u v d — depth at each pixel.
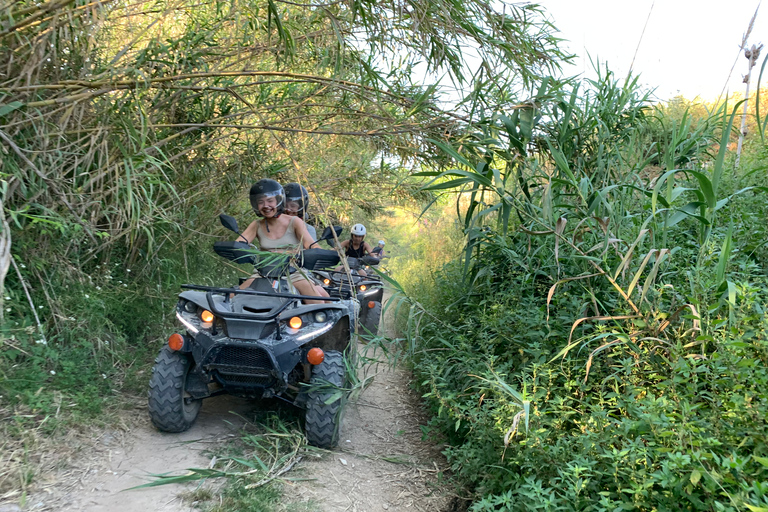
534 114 4.20
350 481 3.24
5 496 2.62
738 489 1.86
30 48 3.49
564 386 2.83
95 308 4.36
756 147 4.99
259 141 5.72
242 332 3.47
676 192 2.93
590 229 3.39
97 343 4.30
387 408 4.49
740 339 2.28
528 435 2.54
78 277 4.37
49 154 3.71
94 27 3.72
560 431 2.68
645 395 2.57
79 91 3.63
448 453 3.19
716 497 1.92
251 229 4.36
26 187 3.75
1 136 3.36
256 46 4.55
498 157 4.41
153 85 3.88
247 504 2.80
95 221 4.04
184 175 5.16
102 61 4.12
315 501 2.96
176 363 3.57
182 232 5.34
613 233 3.39
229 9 4.35
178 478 2.96
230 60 4.76
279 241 4.27
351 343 3.83
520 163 4.20
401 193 7.73
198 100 4.54
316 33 4.52
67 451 3.10
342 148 6.49
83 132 3.84
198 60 4.23
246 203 6.94
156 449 3.39
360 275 6.64
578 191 3.45
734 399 2.09
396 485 3.24
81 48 3.84
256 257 3.89
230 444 3.56
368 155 6.93
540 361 3.10
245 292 3.60
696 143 4.14
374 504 3.01
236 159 5.60
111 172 3.95
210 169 5.47
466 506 3.01
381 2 3.91
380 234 11.70
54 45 3.45
